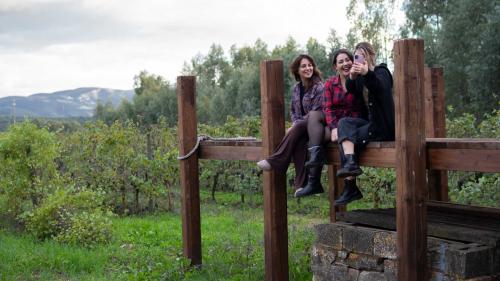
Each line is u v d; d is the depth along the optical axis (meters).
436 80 7.37
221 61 72.00
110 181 13.57
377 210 6.40
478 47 25.02
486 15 24.38
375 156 5.14
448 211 6.24
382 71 5.10
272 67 6.13
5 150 11.24
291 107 6.47
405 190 4.66
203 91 62.28
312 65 6.24
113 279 7.33
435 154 4.68
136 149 15.59
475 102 25.02
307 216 12.70
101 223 9.77
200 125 17.50
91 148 14.11
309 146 5.64
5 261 8.12
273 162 5.91
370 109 5.14
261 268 7.41
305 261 7.51
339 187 7.84
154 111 58.03
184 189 7.86
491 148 4.26
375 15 39.22
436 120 7.37
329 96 5.54
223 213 13.12
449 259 4.88
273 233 6.23
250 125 16.34
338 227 6.04
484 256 4.86
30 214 9.98
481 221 5.64
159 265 7.75
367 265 5.69
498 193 9.19
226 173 15.50
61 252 8.59
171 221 12.15
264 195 6.32
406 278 4.68
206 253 8.71
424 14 32.66
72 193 10.98
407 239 4.66
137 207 13.74
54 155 11.79
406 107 4.62
